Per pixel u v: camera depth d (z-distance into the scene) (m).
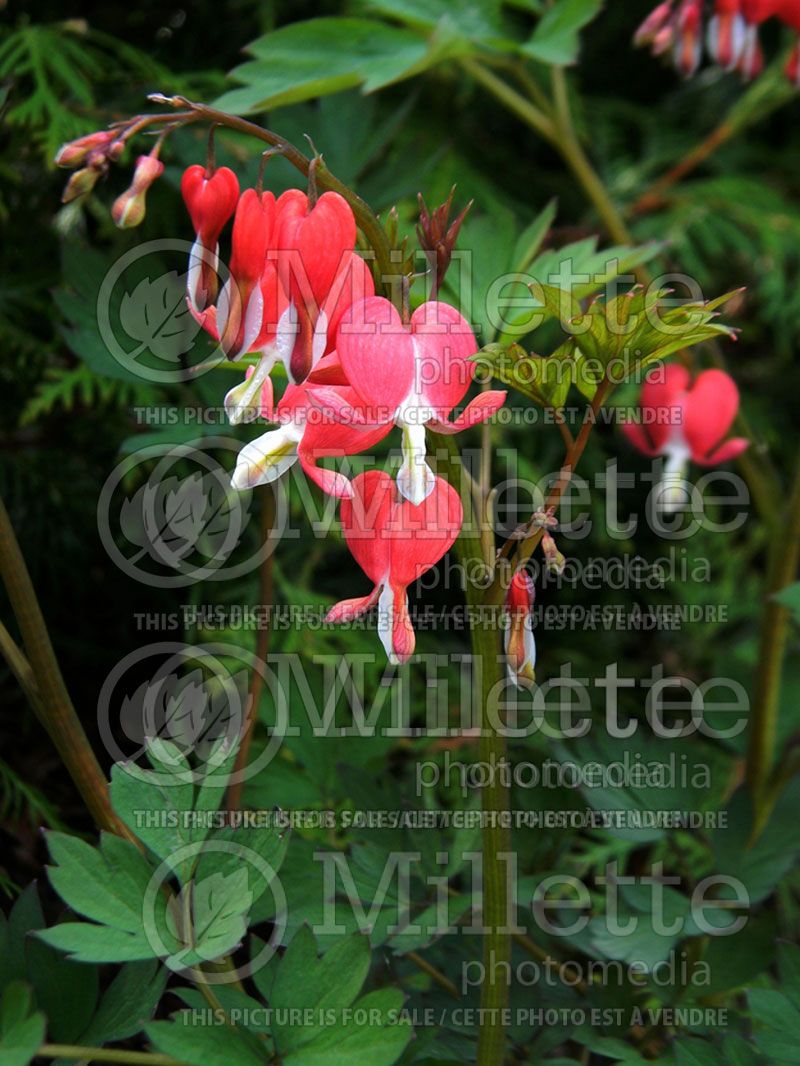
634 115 0.69
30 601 0.34
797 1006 0.35
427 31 0.46
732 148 0.70
